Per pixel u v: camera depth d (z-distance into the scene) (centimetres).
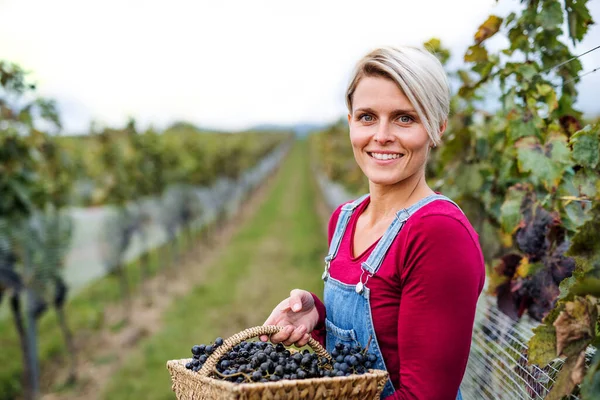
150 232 1229
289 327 157
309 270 1113
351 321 154
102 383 607
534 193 216
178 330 770
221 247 1547
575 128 221
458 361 135
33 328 563
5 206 513
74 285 805
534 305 213
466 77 317
